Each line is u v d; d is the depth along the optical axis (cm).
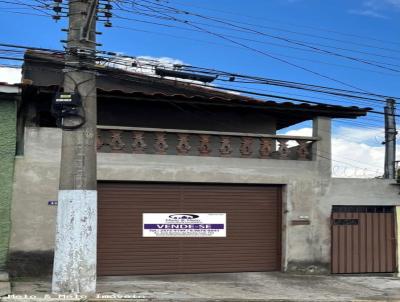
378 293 1206
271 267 1455
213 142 1500
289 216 1438
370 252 1503
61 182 1022
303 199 1454
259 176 1428
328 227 1464
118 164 1323
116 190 1351
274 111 1488
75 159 1018
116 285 1202
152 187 1376
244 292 1165
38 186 1262
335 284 1309
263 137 1445
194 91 1625
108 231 1338
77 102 1016
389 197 1525
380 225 1523
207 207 1412
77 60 1028
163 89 1595
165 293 1116
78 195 1012
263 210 1457
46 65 1498
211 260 1405
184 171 1372
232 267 1420
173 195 1390
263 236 1453
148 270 1358
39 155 1269
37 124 1381
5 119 1253
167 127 1508
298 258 1432
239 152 1532
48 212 1262
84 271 1003
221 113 1559
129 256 1348
